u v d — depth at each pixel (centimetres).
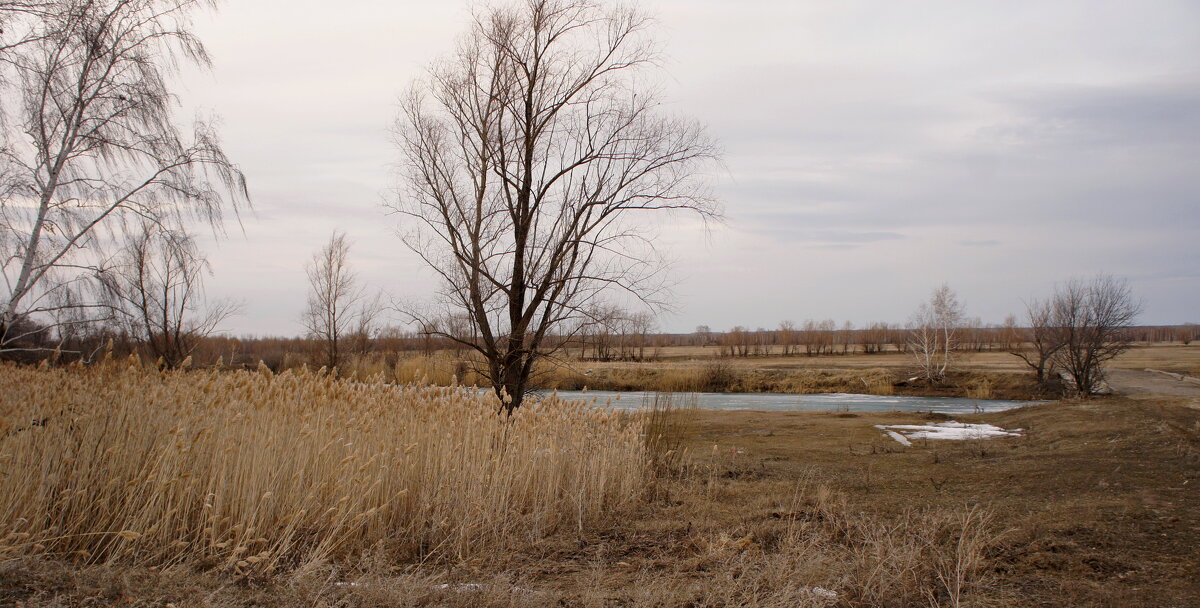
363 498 786
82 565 625
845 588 608
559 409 1105
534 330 1598
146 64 1054
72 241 998
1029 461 1263
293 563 683
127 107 1038
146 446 727
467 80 1595
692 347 8962
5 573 556
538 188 1592
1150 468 1080
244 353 4253
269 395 819
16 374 965
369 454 834
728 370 4691
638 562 737
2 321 933
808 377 4628
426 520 826
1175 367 4644
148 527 670
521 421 1016
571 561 748
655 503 1040
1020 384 4191
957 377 4522
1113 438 1469
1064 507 863
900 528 797
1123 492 920
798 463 1405
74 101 1001
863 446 1686
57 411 726
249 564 646
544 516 883
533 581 666
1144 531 732
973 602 565
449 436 908
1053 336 3775
